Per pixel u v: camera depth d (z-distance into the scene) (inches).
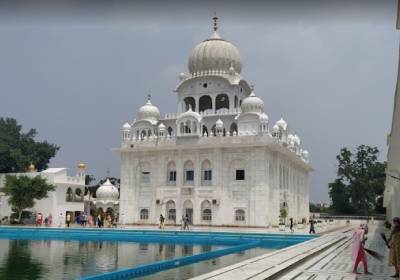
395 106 797.2
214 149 2277.3
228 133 2269.9
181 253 1123.3
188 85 2699.3
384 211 4237.2
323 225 2164.1
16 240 1530.5
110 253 1107.9
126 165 2475.4
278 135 2502.5
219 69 2674.7
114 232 1694.1
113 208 2659.9
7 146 3206.2
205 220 2269.9
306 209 3181.6
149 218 2391.7
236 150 2242.9
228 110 2568.9
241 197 2209.6
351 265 740.0
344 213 4286.4
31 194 2301.9
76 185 2605.8
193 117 2356.1
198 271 808.3
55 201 2445.9
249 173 2204.7
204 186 2279.8
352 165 4318.4
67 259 969.5
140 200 2426.2
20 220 2363.4
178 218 2316.7
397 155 1101.1
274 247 1362.0
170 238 1557.6
